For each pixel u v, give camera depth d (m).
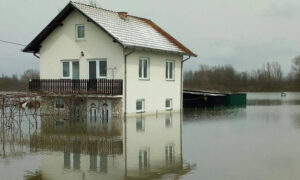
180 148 13.79
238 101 38.88
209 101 36.06
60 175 10.20
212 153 12.88
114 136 16.53
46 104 25.28
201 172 10.39
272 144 14.59
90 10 24.22
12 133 17.59
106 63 23.72
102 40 23.72
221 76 93.00
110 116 23.38
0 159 12.13
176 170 10.61
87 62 24.34
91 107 23.91
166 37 28.81
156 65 26.23
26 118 24.02
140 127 19.44
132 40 23.98
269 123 21.61
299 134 17.17
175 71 28.44
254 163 11.41
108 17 24.91
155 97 26.25
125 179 9.75
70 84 24.03
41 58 25.89
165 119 23.27
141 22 28.33
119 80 22.95
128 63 23.56
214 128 19.27
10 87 50.03
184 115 26.30
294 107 35.88
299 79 93.06
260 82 95.00
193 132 17.80
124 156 12.43
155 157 12.27
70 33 24.78
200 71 92.62
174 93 28.41
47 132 17.78
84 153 12.94
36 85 25.16
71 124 20.61
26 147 14.10
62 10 24.09
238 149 13.59
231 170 10.58
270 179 9.69
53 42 25.42
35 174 10.34
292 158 12.09
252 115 26.73
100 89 22.98
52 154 12.82
